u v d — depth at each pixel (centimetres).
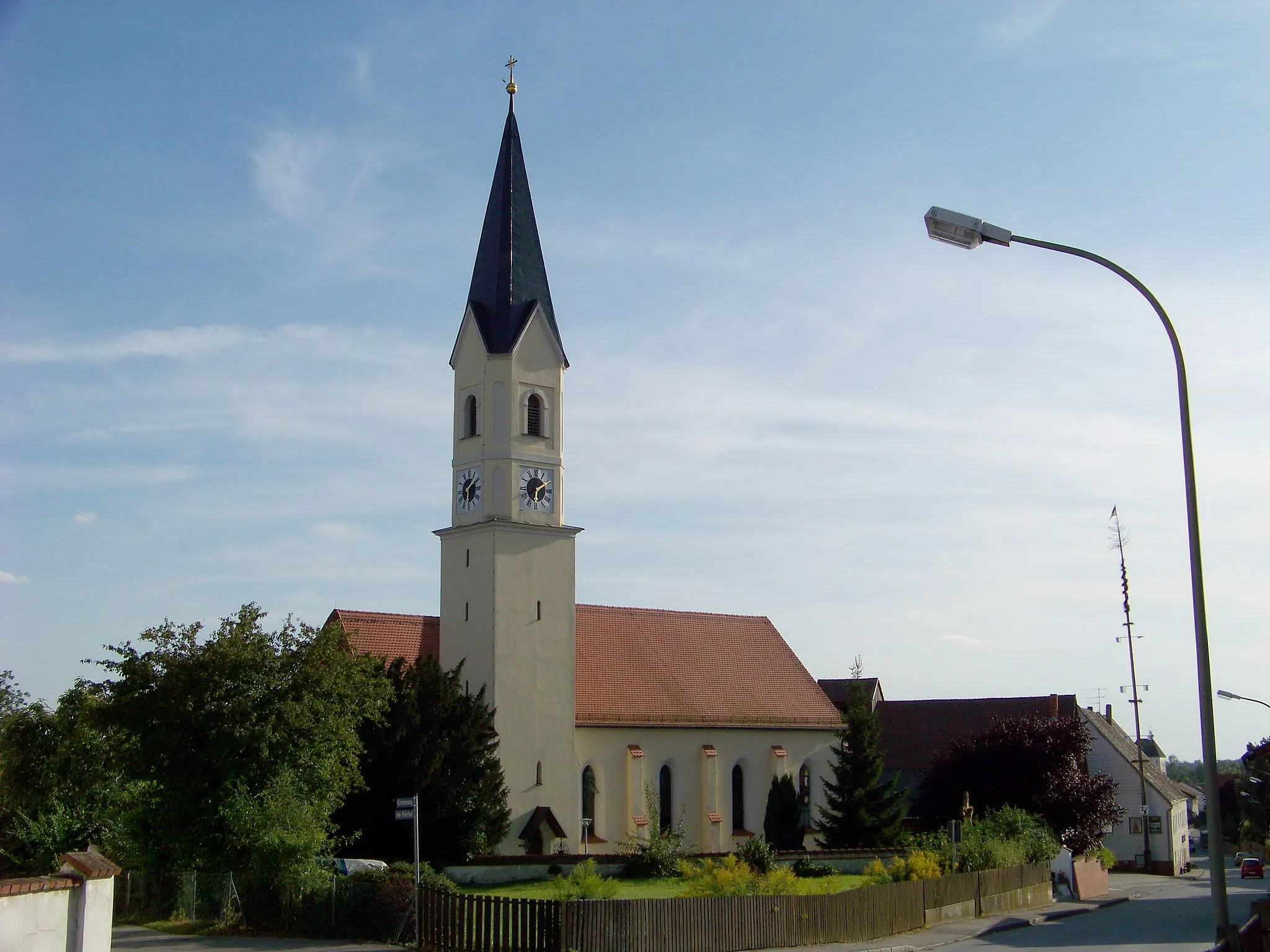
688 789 7069
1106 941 4138
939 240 2208
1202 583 2078
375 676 4694
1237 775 13150
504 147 6681
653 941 3438
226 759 4075
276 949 3475
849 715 7150
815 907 3916
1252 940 2150
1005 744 7319
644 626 7638
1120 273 2156
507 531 6272
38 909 2355
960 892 4900
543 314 6506
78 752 5031
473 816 5356
